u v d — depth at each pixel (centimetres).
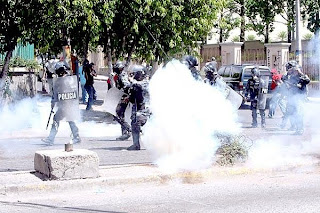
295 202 882
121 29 2092
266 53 3612
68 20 1878
